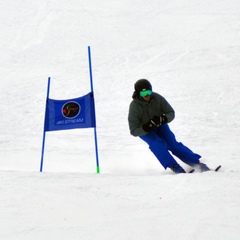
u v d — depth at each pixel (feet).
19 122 170.81
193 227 38.37
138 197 49.37
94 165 94.27
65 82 253.85
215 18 400.06
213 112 172.24
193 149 112.37
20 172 66.49
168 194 50.11
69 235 37.04
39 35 390.01
